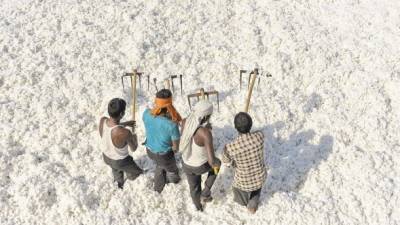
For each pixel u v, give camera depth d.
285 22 9.58
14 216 6.75
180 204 6.93
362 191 6.88
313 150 7.49
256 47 9.07
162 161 6.41
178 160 7.50
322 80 8.48
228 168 7.26
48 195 6.91
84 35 9.40
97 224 6.64
